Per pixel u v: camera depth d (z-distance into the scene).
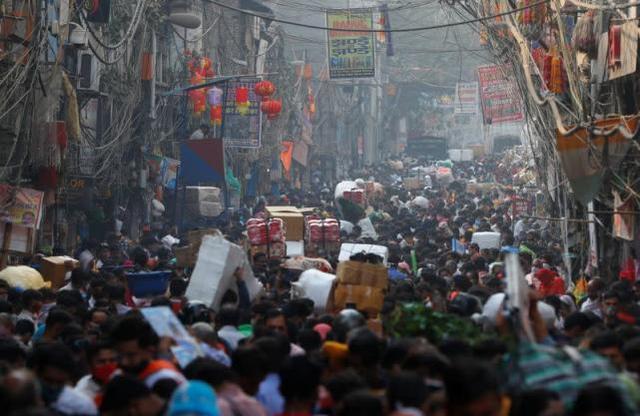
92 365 17.75
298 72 115.88
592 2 40.53
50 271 34.94
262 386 16.36
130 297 29.31
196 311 24.23
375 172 145.75
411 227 65.69
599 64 40.56
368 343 16.52
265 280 34.75
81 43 51.25
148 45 64.06
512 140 177.25
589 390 12.10
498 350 16.11
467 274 34.94
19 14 42.84
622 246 42.91
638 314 25.52
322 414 15.92
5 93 40.09
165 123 71.50
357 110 163.62
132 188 64.38
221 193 80.94
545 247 52.59
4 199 40.56
